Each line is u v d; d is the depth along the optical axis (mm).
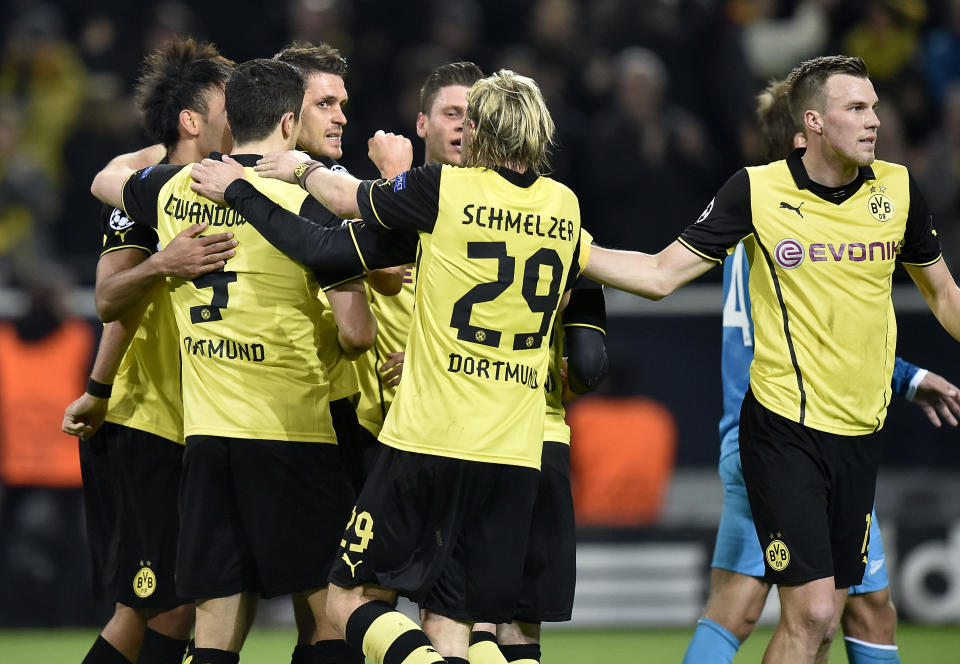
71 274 30609
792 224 15641
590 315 16125
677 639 28734
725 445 18172
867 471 16062
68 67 41375
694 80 39594
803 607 15578
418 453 14328
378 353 16984
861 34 40562
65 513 29672
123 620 17531
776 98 18062
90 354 29875
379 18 41375
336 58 17312
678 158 36594
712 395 30953
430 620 15156
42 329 29453
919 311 30188
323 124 17016
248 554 15461
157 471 16891
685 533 29906
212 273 15250
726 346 18250
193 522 15305
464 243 14211
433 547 14492
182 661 17516
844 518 16078
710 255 15922
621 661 26250
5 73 41688
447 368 14305
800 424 15688
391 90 39094
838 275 15586
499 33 42781
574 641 28625
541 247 14414
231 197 14984
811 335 15672
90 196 37969
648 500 30594
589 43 40156
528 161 14570
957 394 17609
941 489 30531
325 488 15586
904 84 39219
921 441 30656
